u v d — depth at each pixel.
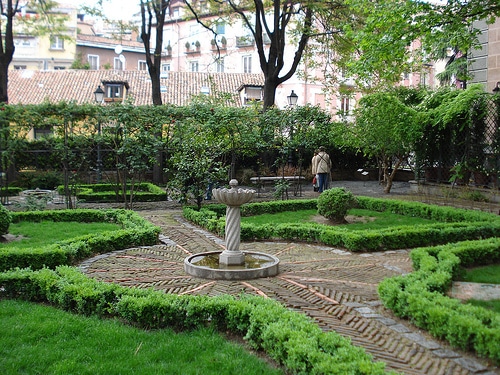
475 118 14.07
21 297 5.38
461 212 10.39
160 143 13.20
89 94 29.09
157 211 12.89
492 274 6.48
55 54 41.84
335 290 5.74
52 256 6.59
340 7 18.14
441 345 4.15
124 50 43.47
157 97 20.62
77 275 5.47
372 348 4.08
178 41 35.72
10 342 4.06
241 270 6.15
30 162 20.97
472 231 8.62
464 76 13.76
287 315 4.20
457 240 8.54
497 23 16.47
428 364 3.78
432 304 4.44
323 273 6.57
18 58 41.47
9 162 14.12
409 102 17.69
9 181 18.69
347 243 8.10
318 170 15.72
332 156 23.88
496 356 3.71
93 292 4.86
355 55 19.55
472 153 14.24
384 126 14.98
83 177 18.91
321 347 3.70
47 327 4.38
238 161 20.30
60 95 28.97
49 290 5.17
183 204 12.64
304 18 19.05
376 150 16.25
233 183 6.61
